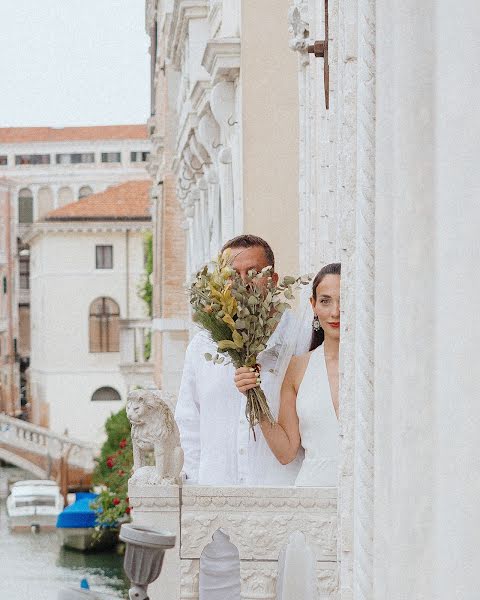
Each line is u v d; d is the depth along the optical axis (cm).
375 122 358
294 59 1161
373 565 351
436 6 292
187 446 606
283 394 543
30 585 2744
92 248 6462
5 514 4016
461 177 281
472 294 279
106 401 6494
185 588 487
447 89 285
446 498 283
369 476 365
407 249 301
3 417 4772
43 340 6506
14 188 8412
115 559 3158
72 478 4578
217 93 1284
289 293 518
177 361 2922
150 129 3622
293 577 512
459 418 280
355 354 388
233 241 576
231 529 488
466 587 277
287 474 559
